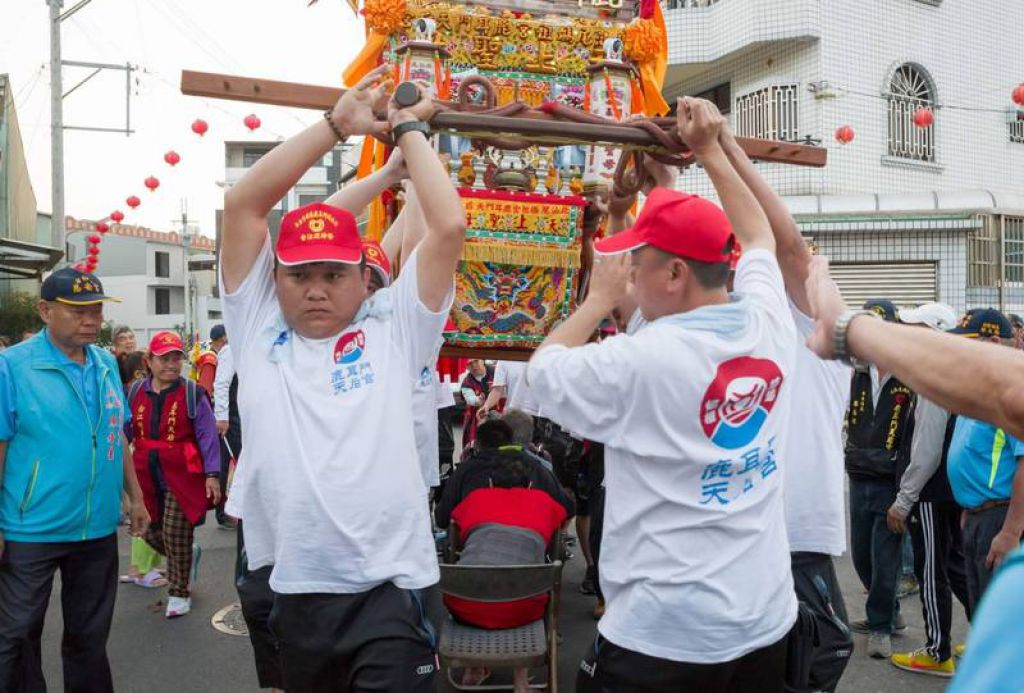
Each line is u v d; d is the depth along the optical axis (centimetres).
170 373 562
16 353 379
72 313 379
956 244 1390
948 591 456
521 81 365
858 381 502
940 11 1612
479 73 361
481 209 324
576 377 217
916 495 442
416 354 254
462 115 249
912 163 1573
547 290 338
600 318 234
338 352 246
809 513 277
